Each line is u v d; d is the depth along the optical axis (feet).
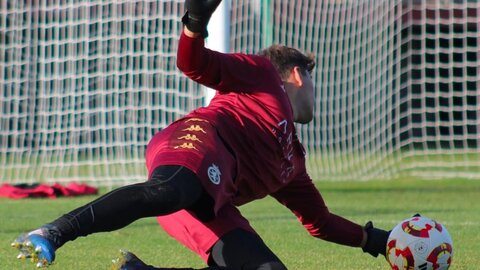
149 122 129.49
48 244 34.14
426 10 161.38
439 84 162.91
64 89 145.07
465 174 140.05
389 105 153.38
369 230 49.14
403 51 167.12
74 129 131.64
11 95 149.79
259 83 43.27
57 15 130.52
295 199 47.65
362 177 137.49
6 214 93.50
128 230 78.84
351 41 150.71
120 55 129.49
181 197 37.68
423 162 154.40
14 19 139.44
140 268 41.19
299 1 144.87
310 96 46.32
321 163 148.66
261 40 139.03
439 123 151.64
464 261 61.57
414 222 47.73
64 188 114.32
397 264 47.34
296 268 58.85
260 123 42.68
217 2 39.06
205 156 39.68
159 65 128.67
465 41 144.15
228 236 40.78
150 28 142.20
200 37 40.14
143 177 127.54
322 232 48.65
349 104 150.61
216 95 44.57
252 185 42.88
